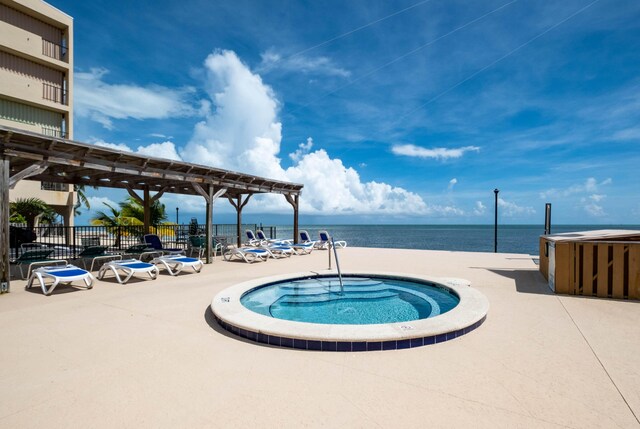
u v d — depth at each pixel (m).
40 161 6.72
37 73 18.75
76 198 19.66
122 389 2.60
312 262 10.45
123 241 15.69
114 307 5.07
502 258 11.34
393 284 7.30
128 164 8.30
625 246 5.49
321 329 3.57
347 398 2.45
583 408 2.30
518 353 3.27
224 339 3.71
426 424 2.12
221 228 17.58
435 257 11.70
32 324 4.24
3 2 17.31
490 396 2.46
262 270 8.85
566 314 4.62
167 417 2.22
